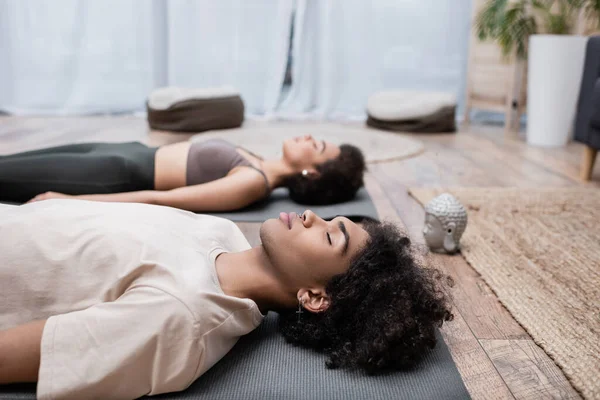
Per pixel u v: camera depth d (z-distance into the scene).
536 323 1.38
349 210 2.17
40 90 4.54
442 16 4.80
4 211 1.18
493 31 4.33
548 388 1.14
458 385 1.10
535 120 3.96
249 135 3.86
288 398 1.04
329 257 1.14
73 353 0.94
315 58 4.90
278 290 1.18
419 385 1.09
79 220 1.15
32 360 0.94
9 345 0.93
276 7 4.70
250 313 1.11
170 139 3.65
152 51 4.67
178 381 1.00
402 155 3.43
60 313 1.08
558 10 4.19
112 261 1.08
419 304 1.13
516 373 1.19
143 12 4.57
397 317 1.09
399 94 4.50
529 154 3.63
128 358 0.94
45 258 1.08
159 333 0.96
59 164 1.89
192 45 4.69
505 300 1.51
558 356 1.24
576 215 2.29
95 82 4.61
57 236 1.11
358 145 3.69
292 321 1.23
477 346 1.29
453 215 1.83
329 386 1.08
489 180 2.91
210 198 1.99
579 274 1.69
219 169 2.09
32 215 1.13
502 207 2.37
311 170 2.21
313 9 4.79
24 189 1.88
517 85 4.71
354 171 2.26
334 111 4.98
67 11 4.44
